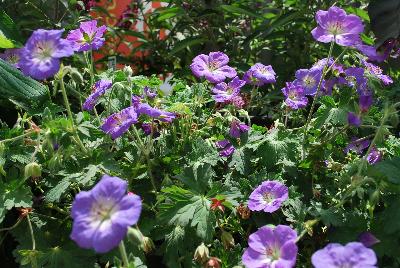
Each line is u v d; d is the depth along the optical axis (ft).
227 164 1.71
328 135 1.66
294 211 1.46
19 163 1.57
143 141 1.70
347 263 0.96
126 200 1.01
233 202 1.38
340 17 1.54
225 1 3.21
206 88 1.90
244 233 1.52
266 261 1.20
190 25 3.23
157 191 1.60
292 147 1.63
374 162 1.63
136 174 1.60
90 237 0.99
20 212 1.51
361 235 1.38
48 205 1.55
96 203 1.02
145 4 3.79
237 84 1.81
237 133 1.69
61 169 1.48
